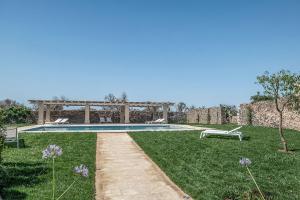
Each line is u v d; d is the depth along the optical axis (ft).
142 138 52.06
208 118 108.27
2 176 25.05
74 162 32.81
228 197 22.52
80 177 27.12
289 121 70.59
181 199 23.09
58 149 15.66
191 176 28.14
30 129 73.82
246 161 17.17
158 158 35.94
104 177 29.14
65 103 107.04
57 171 28.66
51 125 95.55
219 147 42.14
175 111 128.98
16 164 30.81
